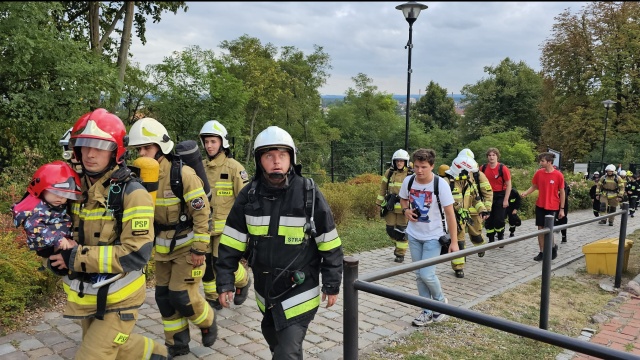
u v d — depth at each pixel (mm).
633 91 34781
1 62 9367
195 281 3613
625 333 4820
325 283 2729
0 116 9938
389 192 7422
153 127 3516
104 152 2566
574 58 35312
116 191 2562
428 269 4703
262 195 2717
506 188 8562
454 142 45500
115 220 2578
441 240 4625
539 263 7832
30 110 9891
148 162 3055
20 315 4430
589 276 7152
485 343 4383
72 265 2465
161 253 3615
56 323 4344
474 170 7047
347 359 2338
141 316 4676
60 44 10141
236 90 22281
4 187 7617
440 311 2066
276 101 31375
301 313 2674
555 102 37750
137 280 2732
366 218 11805
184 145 3891
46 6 9477
